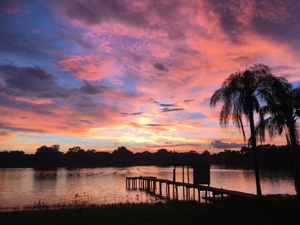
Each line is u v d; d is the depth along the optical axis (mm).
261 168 134125
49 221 12547
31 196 42188
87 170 148125
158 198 38500
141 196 40625
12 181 72938
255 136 18703
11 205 31422
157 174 106500
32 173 116000
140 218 13148
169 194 41750
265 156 150625
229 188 50812
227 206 16547
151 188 53719
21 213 16703
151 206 20062
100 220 12672
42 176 94750
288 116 19844
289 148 21281
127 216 13758
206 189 29859
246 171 114438
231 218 12906
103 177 88688
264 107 18547
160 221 12367
